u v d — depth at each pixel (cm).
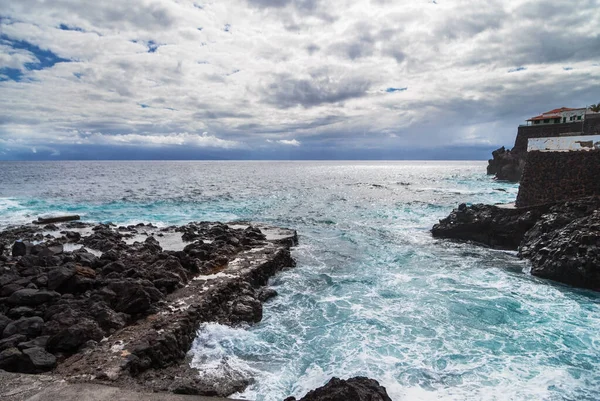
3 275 1464
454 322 1461
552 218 2406
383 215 4144
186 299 1462
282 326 1446
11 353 989
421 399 973
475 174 12950
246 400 877
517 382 1054
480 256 2508
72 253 1920
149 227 3088
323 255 2516
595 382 1058
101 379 941
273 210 4469
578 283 1881
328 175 13012
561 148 3070
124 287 1381
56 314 1209
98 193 5956
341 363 1162
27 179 8612
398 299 1714
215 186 7675
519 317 1509
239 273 1803
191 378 1052
